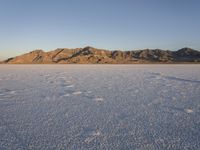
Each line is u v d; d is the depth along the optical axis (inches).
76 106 232.7
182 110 214.7
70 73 824.9
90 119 182.5
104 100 267.6
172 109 219.3
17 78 582.6
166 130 154.6
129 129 156.9
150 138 139.3
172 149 122.6
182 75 703.7
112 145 128.5
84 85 425.1
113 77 624.7
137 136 142.9
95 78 591.2
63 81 504.1
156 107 228.4
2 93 320.5
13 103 247.3
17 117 187.8
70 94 313.1
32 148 124.3
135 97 289.3
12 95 302.8
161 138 139.2
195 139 137.0
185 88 379.6
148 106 233.5
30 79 552.4
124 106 233.3
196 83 460.1
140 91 344.5
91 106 233.3
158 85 425.4
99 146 127.0
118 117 189.3
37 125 165.6
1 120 178.9
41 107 227.0
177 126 163.5
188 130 154.3
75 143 131.4
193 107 227.8
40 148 124.3
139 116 192.7
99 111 211.0
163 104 243.3
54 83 459.5
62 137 141.1
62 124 168.4
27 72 897.5
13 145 128.3
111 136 143.1
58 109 218.2
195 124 168.1
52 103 248.5
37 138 139.3
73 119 182.2
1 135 144.6
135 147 125.6
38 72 898.7
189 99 273.3
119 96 297.0
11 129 156.6
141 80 530.3
